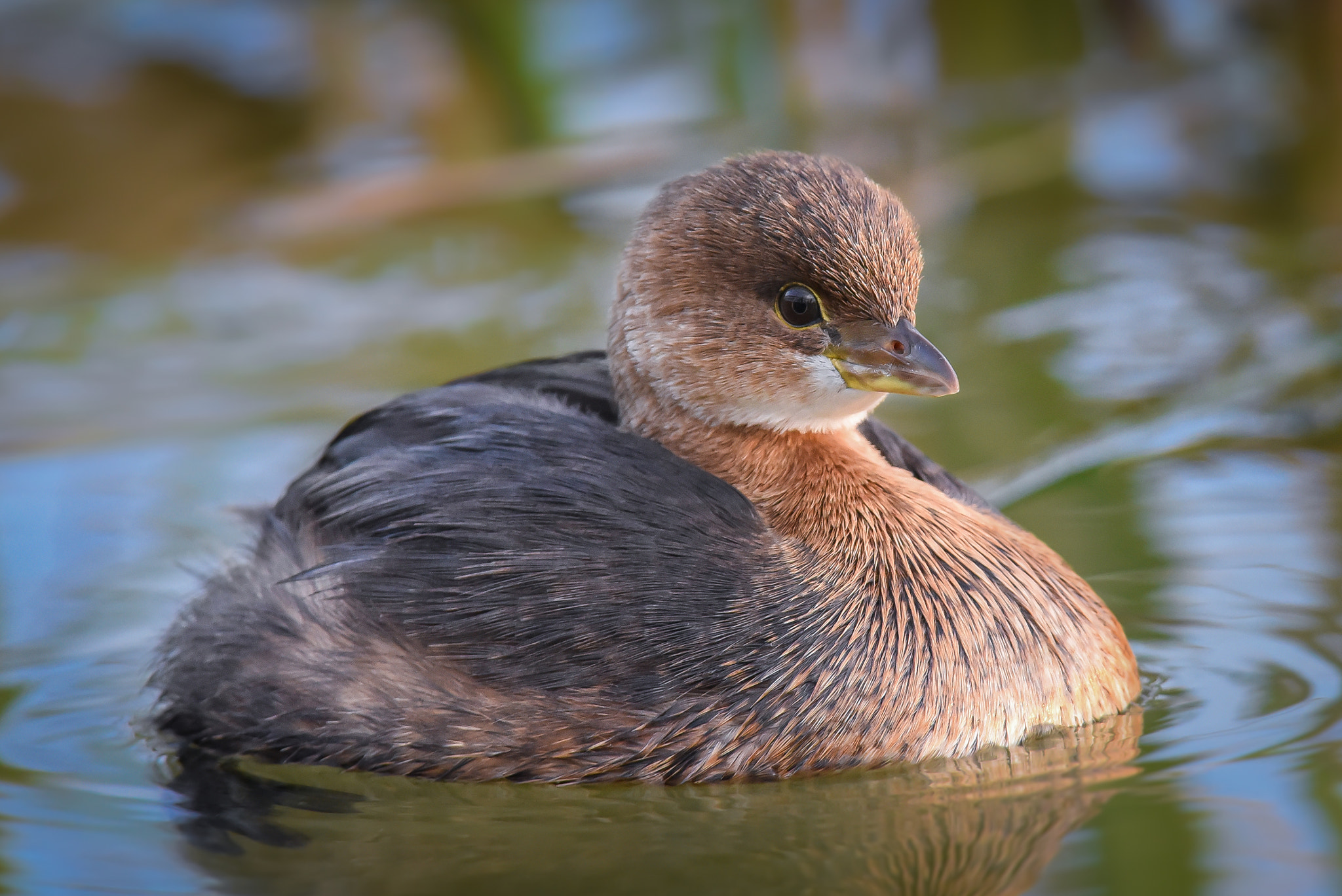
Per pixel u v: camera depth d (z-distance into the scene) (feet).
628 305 33.01
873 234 31.37
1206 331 51.21
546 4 65.72
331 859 26.61
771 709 28.86
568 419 31.40
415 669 29.09
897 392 31.07
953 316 54.29
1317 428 44.78
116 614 36.91
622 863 26.16
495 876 25.88
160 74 69.15
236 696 30.17
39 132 66.18
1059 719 30.48
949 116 66.28
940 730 29.55
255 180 64.44
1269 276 55.31
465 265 59.77
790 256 31.37
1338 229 58.44
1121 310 53.26
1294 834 25.58
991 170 63.46
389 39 67.97
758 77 66.13
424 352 52.03
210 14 70.33
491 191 62.69
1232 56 68.64
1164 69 68.69
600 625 28.86
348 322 55.11
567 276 57.93
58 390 50.21
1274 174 62.54
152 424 47.21
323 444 45.34
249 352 52.75
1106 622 31.76
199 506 41.65
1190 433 44.93
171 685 31.37
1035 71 68.64
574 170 62.49
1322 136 64.44
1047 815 27.09
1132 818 26.63
